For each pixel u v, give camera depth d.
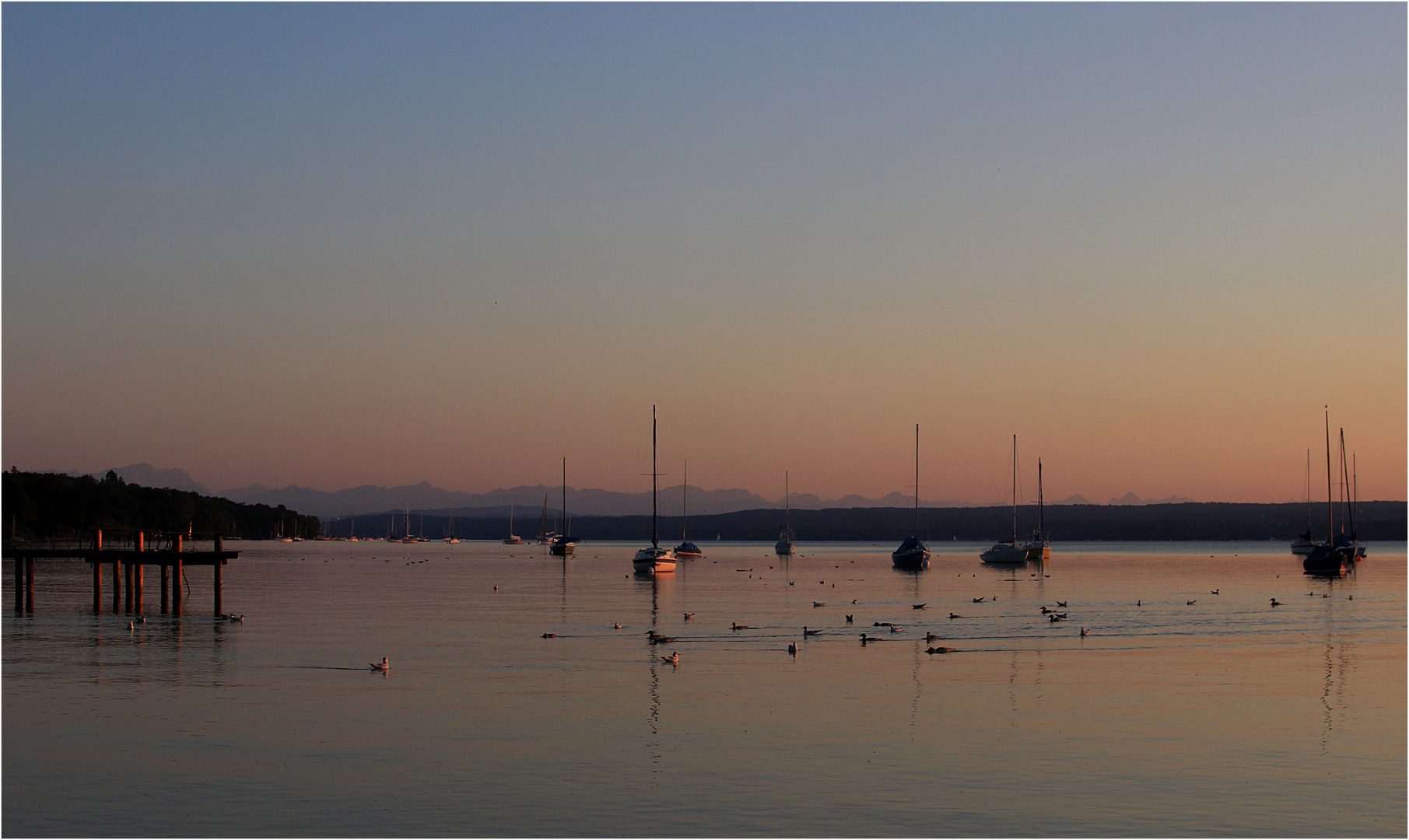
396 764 30.28
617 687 41.97
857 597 93.88
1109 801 27.12
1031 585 115.56
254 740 32.94
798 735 33.66
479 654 51.25
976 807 26.66
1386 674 45.56
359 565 174.12
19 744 32.41
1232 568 167.25
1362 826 25.50
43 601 79.19
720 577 134.62
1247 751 31.69
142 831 25.17
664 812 26.31
